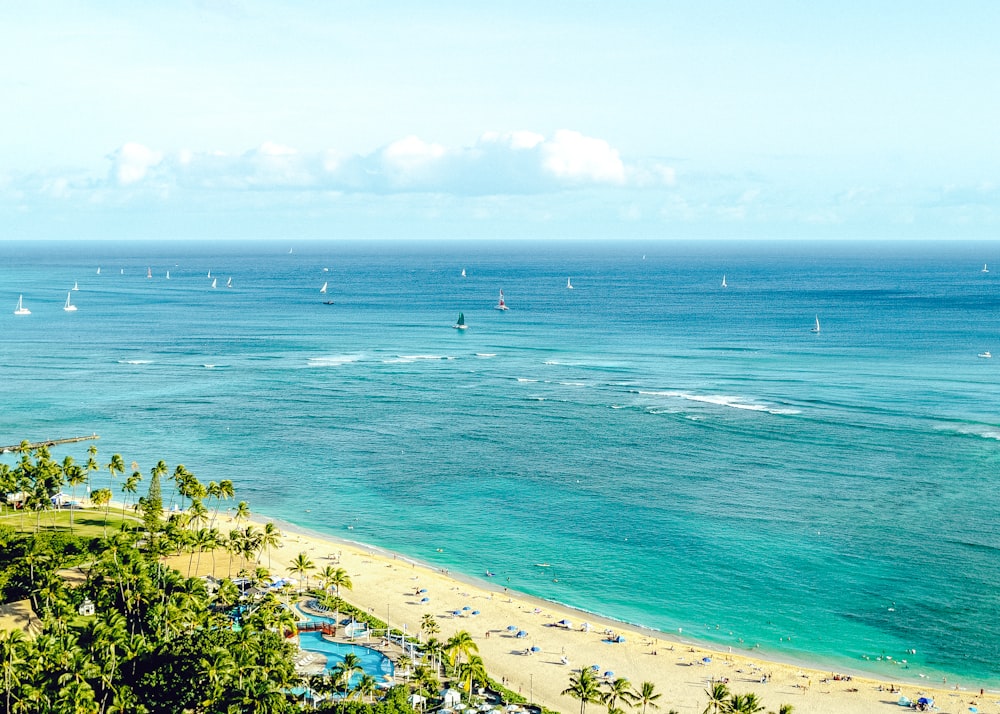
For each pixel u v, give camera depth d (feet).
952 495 547.49
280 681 295.28
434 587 435.53
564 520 522.88
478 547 487.61
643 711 329.93
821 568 453.58
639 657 373.61
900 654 377.50
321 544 485.97
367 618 394.93
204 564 444.14
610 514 530.27
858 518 515.09
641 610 418.10
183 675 294.46
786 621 404.98
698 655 375.25
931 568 449.89
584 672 323.16
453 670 342.03
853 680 355.97
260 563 451.94
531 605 419.74
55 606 343.46
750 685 351.46
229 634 313.53
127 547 413.80
